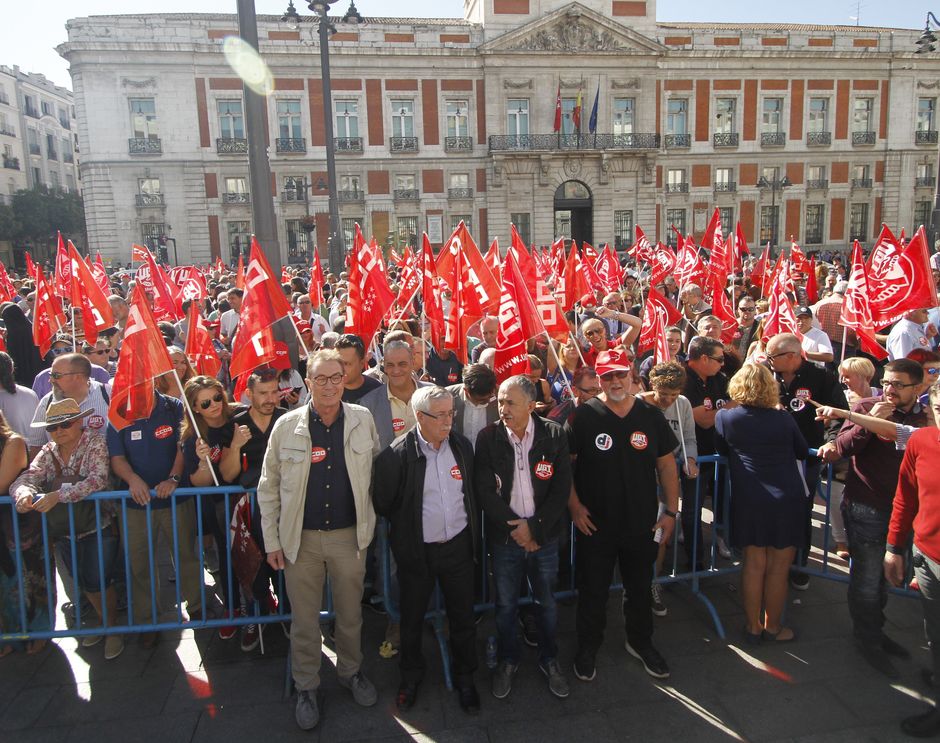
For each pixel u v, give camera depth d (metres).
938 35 41.34
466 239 6.29
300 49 36.53
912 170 42.78
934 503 3.45
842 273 18.59
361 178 38.25
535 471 3.95
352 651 3.96
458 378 7.30
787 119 41.19
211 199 37.00
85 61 35.09
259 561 4.25
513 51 38.12
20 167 52.72
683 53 39.50
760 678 4.13
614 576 5.23
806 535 4.99
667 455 4.18
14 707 3.91
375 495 3.91
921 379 4.14
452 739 3.66
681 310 10.00
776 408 4.39
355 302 6.56
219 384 4.61
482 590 4.74
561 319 6.40
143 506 4.41
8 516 4.26
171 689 4.07
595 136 39.06
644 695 3.99
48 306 8.45
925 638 4.52
